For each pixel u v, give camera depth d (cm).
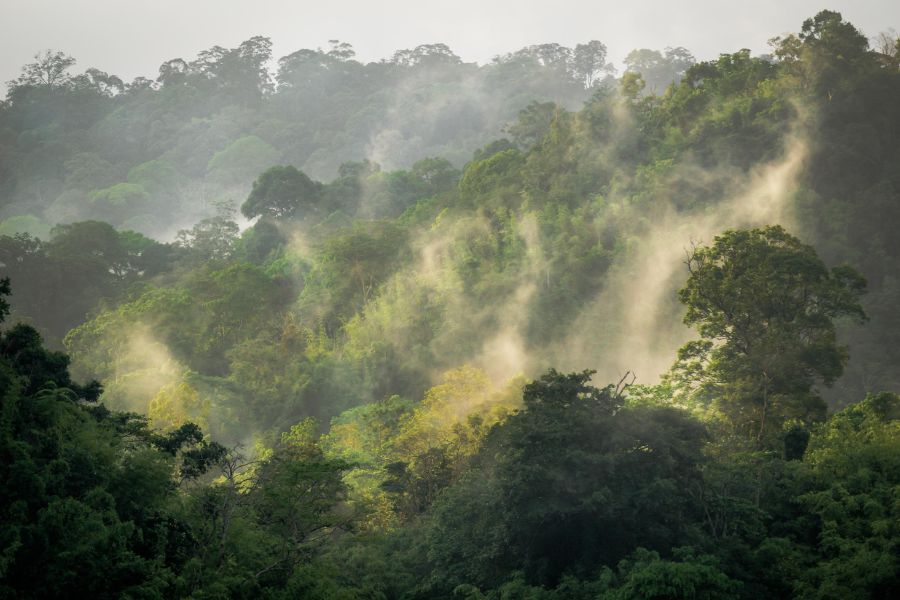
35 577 6900
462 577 10619
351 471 14975
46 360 9419
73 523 7150
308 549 9375
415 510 13700
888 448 11031
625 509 10106
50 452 8031
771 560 9931
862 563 9162
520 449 10669
